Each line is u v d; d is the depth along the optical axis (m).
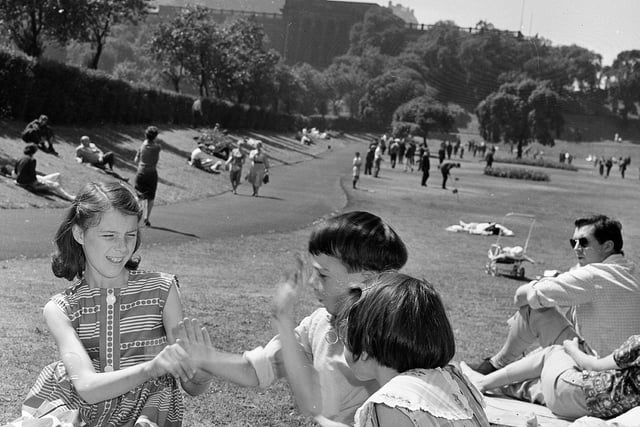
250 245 18.75
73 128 36.81
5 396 6.00
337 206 31.80
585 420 4.75
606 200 53.72
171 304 3.87
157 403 3.77
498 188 55.91
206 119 65.62
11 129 30.59
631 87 192.38
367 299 3.00
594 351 6.20
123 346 3.78
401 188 46.00
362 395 3.59
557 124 153.50
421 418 2.83
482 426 2.99
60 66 35.69
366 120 173.38
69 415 3.60
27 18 41.75
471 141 150.00
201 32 76.50
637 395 5.38
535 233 29.33
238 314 10.13
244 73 82.88
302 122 116.31
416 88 176.38
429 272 17.19
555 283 6.25
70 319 3.79
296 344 3.42
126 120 45.88
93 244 3.73
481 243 24.69
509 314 12.55
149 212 20.28
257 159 33.28
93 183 3.81
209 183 35.28
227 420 6.06
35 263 12.98
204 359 3.47
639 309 6.19
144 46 78.44
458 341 9.80
